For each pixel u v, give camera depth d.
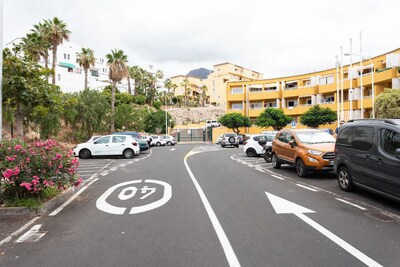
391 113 24.33
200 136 66.38
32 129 27.12
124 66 40.66
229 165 15.04
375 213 6.10
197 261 3.97
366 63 41.88
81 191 8.65
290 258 4.03
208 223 5.57
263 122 47.47
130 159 18.86
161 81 112.56
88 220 5.85
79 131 33.06
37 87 11.42
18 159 6.30
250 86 59.22
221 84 99.25
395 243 4.52
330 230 5.11
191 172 12.45
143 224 5.56
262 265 3.84
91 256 4.18
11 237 4.96
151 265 3.88
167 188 8.96
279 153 12.96
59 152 6.81
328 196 7.70
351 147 7.87
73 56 72.94
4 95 10.76
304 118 43.06
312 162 10.30
